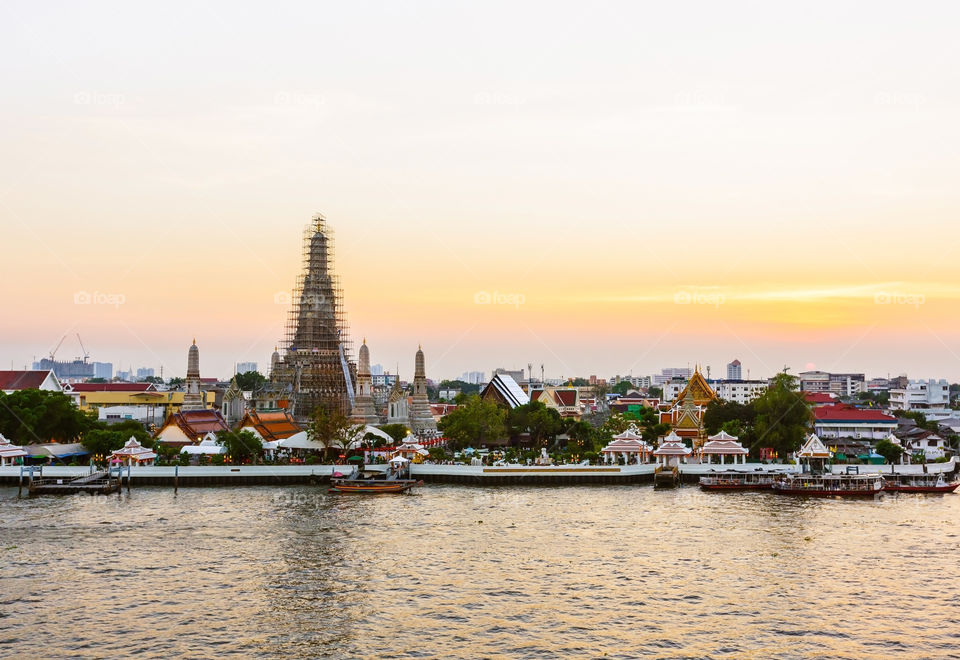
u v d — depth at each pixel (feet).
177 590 288.71
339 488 501.15
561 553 338.54
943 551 342.64
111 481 505.66
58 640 243.19
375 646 239.09
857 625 256.11
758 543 355.97
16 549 345.10
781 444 600.80
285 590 288.92
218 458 563.07
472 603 275.39
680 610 268.62
